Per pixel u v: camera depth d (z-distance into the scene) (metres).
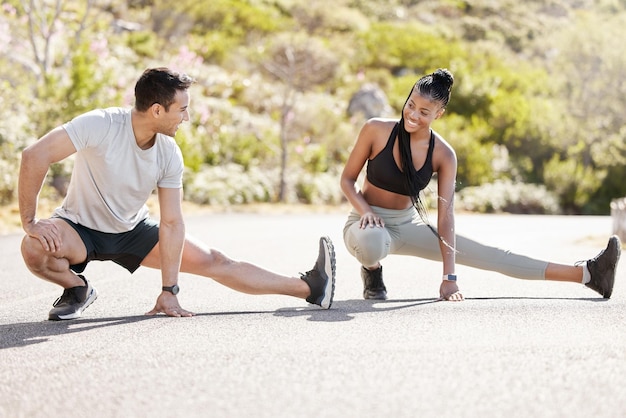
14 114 16.95
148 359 3.97
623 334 4.48
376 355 3.97
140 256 5.41
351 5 52.69
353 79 34.44
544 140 31.75
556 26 58.03
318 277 5.53
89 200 5.14
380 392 3.34
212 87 29.73
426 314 5.19
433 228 6.05
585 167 31.61
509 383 3.46
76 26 27.31
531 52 52.38
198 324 4.90
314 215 18.56
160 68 4.89
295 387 3.43
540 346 4.15
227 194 20.53
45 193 15.77
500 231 15.10
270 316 5.19
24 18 22.39
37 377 3.70
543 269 5.99
